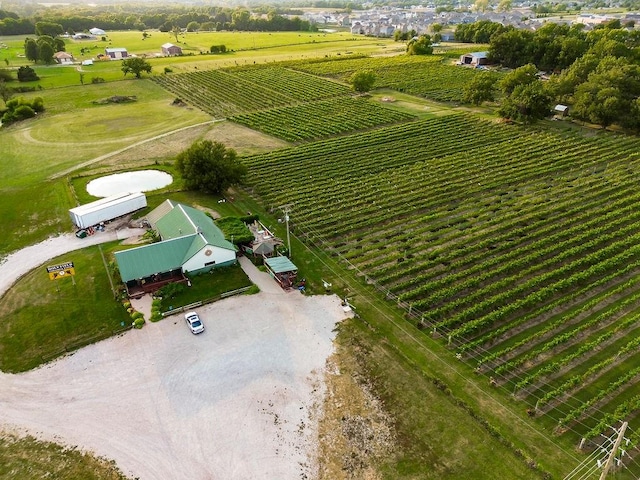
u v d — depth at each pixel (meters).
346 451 40.84
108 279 62.22
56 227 75.94
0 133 122.12
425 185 89.56
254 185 90.62
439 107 143.25
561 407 44.66
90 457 40.66
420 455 40.34
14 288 61.62
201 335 53.41
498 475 38.59
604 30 190.62
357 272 64.75
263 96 155.50
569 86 134.38
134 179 92.69
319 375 48.31
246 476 38.97
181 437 42.19
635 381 47.28
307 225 76.19
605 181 89.31
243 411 44.50
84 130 123.69
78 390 46.94
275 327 54.59
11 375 48.81
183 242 62.91
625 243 67.94
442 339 53.19
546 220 75.94
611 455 34.88
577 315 55.69
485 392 46.28
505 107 124.06
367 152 106.75
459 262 65.44
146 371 48.88
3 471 39.62
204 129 124.56
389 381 47.47
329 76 184.00
